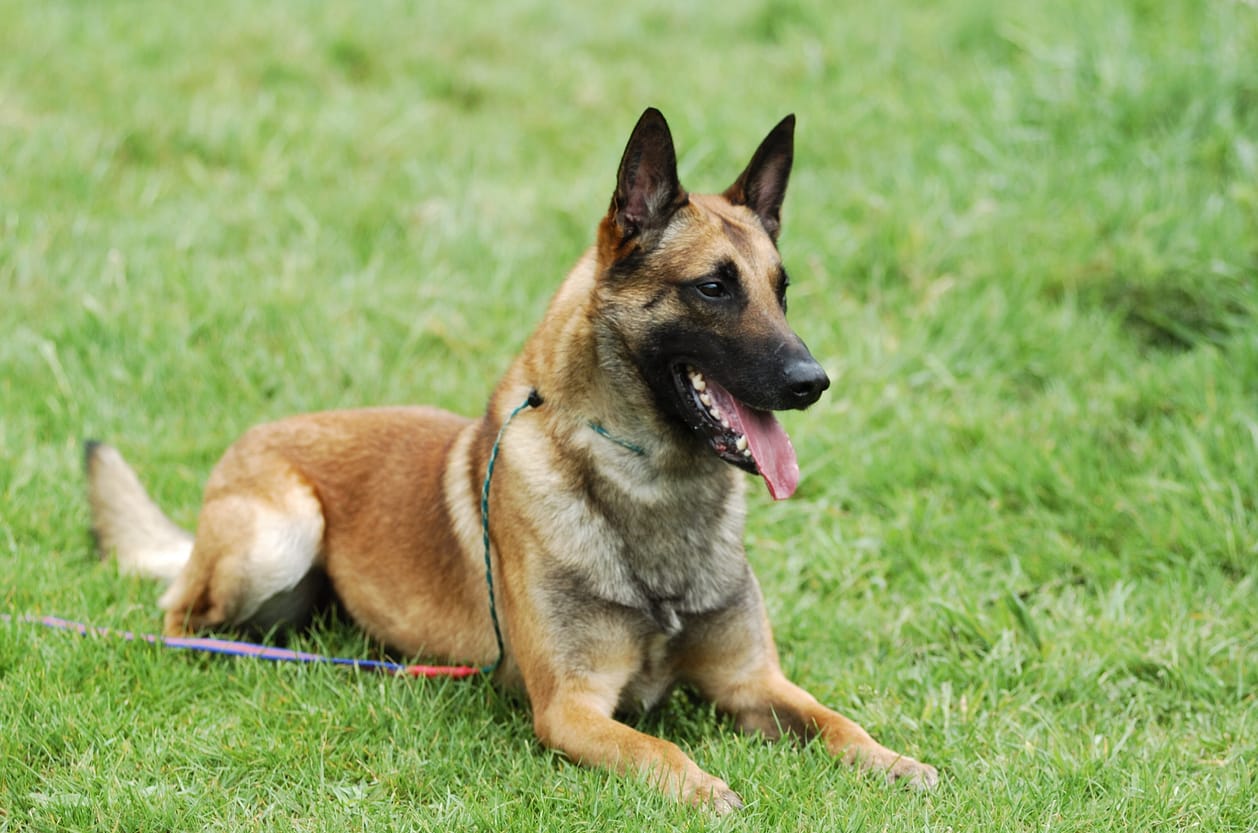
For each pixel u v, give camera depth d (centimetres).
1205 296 1060
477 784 596
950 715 681
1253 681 717
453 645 707
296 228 1239
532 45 1695
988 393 1011
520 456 645
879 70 1534
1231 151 1198
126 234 1173
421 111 1489
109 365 1008
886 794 587
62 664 663
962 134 1341
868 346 1059
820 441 952
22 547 795
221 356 1034
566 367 637
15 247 1126
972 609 777
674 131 1413
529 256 1216
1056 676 719
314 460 762
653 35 1748
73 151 1284
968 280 1132
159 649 692
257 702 659
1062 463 909
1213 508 841
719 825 546
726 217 657
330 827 554
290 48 1582
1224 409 920
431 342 1084
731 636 662
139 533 802
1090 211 1166
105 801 565
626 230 630
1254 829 573
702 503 652
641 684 665
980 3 1595
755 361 611
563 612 631
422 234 1232
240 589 724
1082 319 1065
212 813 570
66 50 1509
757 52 1666
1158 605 774
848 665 744
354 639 742
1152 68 1310
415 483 733
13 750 598
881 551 861
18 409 964
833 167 1348
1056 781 604
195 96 1454
